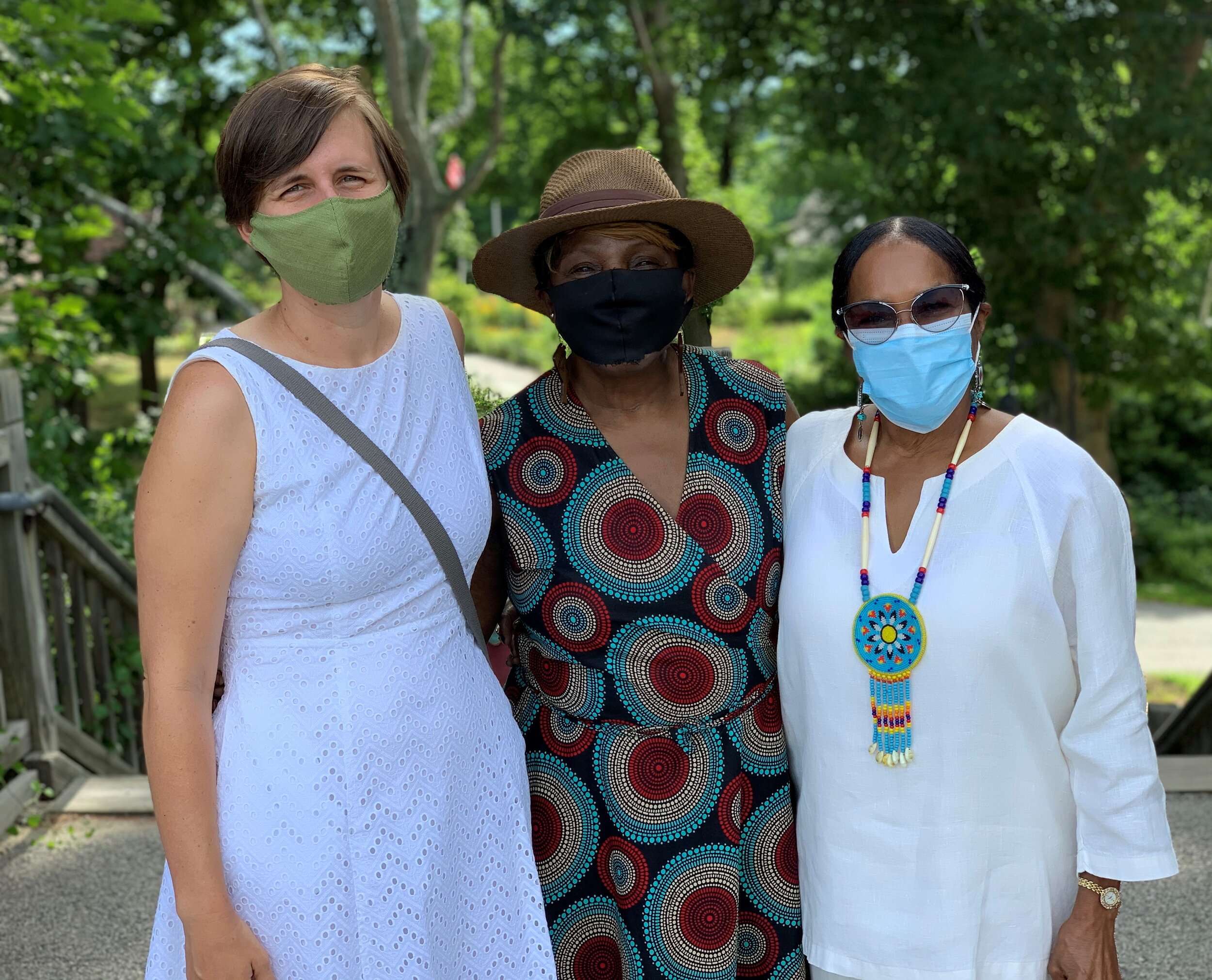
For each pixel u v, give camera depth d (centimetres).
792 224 2961
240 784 156
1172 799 370
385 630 161
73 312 609
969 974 171
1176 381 1277
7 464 366
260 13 959
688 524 188
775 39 1252
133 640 459
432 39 1766
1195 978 273
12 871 331
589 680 189
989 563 168
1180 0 1056
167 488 148
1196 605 1391
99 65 590
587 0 931
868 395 177
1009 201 1127
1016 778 172
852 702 176
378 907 159
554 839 192
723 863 186
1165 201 1268
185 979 164
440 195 877
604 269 187
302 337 159
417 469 164
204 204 945
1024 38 1023
